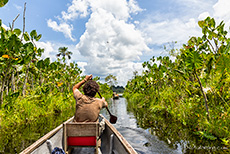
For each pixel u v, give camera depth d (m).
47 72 8.05
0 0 4.31
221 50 3.87
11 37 4.44
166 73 7.52
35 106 6.58
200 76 4.32
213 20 4.25
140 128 4.63
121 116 6.86
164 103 6.96
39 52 7.02
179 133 4.01
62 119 6.16
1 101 4.84
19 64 5.28
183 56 4.87
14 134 4.19
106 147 2.86
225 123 3.55
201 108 4.41
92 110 2.43
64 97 8.91
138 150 2.94
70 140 2.26
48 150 2.20
